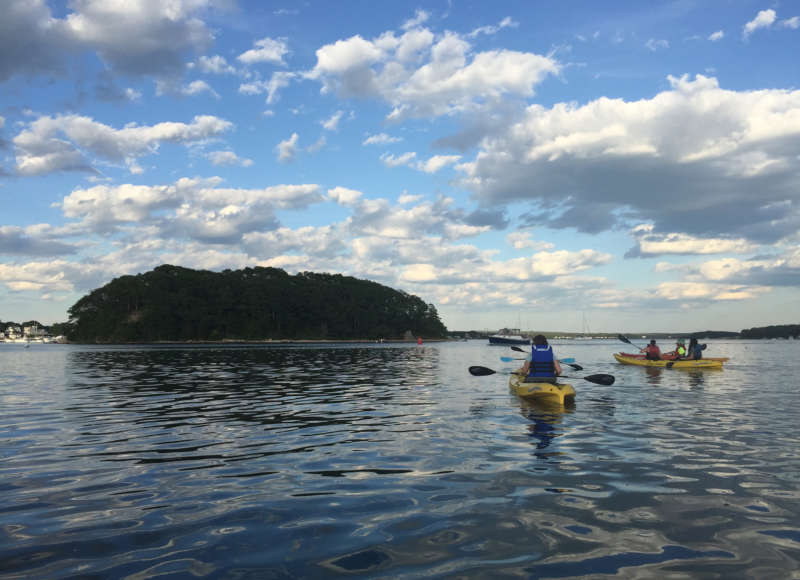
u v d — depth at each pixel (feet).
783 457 20.42
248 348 222.28
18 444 23.57
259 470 18.86
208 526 13.32
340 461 20.11
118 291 369.71
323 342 414.41
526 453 21.21
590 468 18.78
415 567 10.85
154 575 10.52
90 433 26.27
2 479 17.78
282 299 425.28
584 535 12.55
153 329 358.23
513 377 47.06
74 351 183.11
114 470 18.95
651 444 22.88
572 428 26.89
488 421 29.27
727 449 21.83
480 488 16.43
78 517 14.02
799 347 239.50
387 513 14.19
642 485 16.67
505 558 11.27
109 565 11.02
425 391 45.42
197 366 85.71
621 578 10.30
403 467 19.11
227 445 23.22
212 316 381.60
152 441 24.20
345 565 10.97
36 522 13.64
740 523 13.33
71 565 11.02
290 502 15.19
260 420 30.09
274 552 11.68
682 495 15.64
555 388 36.76
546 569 10.72
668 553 11.49
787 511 14.21
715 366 74.49
